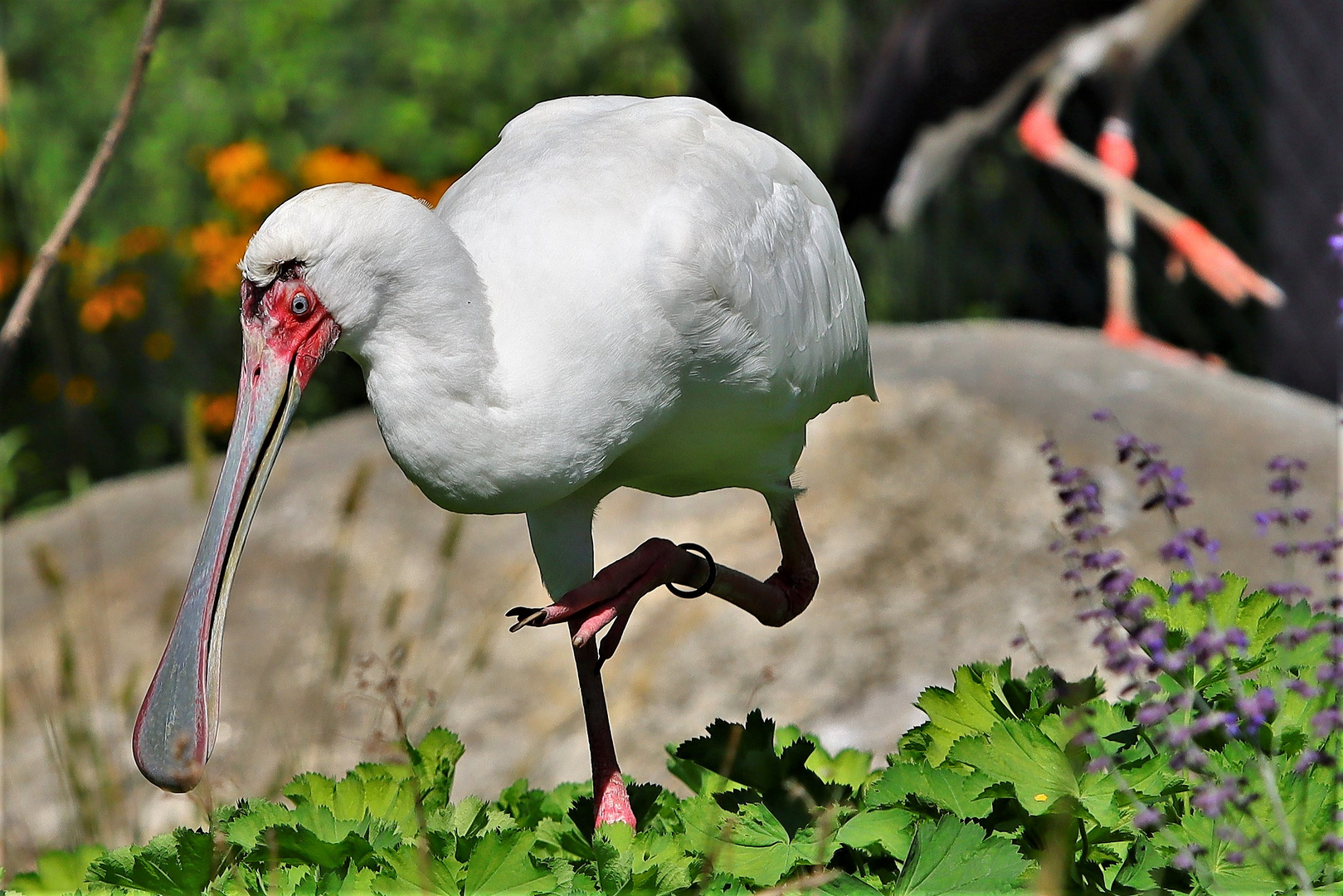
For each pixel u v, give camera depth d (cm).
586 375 585
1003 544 1102
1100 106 1628
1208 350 1612
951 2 1517
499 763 1031
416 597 1130
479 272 589
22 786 1016
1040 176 1673
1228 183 1609
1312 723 502
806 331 677
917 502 1136
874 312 1695
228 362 1584
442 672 1080
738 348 631
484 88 1588
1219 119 1608
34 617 1173
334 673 864
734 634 1078
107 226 1548
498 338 580
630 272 596
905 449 1168
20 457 1599
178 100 1580
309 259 561
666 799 677
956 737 588
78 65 1630
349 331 570
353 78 1583
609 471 650
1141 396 1230
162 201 1552
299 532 1192
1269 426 1212
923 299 1708
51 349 1591
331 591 953
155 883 540
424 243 561
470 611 1116
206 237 1484
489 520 1181
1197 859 506
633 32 1642
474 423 572
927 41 1533
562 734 1042
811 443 1184
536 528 652
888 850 533
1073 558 633
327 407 1606
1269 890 504
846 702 1038
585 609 625
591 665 645
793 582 748
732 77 1814
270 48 1595
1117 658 500
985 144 1684
